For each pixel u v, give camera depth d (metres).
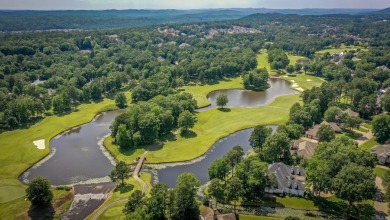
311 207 113.19
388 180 115.50
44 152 159.88
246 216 108.44
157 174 139.25
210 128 187.88
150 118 167.62
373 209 110.81
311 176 115.12
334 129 175.00
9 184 130.38
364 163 124.12
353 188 105.38
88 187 127.31
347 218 107.38
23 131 186.50
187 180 108.38
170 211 103.12
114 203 114.12
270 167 130.25
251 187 116.25
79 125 198.38
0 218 107.56
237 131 183.75
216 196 119.38
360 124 181.00
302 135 167.50
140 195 104.75
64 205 115.31
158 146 164.38
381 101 199.62
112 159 154.75
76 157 156.75
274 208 113.06
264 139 150.88
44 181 112.81
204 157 154.50
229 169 124.31
